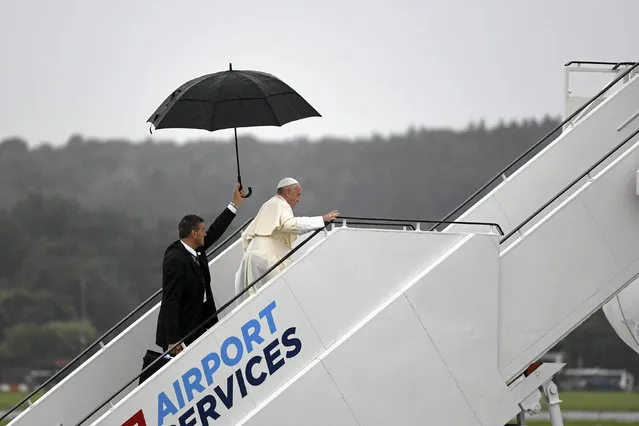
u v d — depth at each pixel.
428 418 29.27
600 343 181.38
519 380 33.16
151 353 32.09
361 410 28.91
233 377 29.11
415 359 29.27
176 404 29.11
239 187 33.78
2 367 161.75
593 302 30.58
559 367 33.03
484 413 29.58
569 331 30.45
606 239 30.69
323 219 30.27
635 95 37.47
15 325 164.50
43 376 163.88
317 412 28.75
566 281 30.47
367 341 29.03
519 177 37.53
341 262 29.42
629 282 30.77
